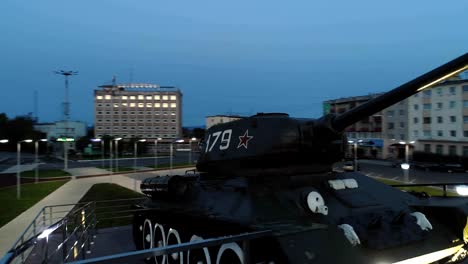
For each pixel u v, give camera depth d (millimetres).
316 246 5215
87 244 12898
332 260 5074
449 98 63500
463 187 9844
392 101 6730
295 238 5246
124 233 14891
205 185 8484
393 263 5785
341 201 7367
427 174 47688
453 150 62969
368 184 8484
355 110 7266
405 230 6539
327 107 89500
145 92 124812
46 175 51594
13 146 110188
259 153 8352
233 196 7258
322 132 8031
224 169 9484
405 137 72312
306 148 8273
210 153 9852
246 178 7473
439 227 7145
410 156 68125
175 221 8992
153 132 125062
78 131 116188
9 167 66938
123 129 125062
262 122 8641
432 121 66625
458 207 7207
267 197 6918
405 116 72312
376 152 75562
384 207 7449
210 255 7371
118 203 25562
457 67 6008
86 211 17438
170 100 124875
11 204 26719
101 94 124250
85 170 59062
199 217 7328
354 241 5812
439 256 6562
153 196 10547
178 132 125250
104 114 124625
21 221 20234
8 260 4812
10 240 16328
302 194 6938
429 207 7453
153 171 56531
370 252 5891
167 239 9500
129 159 85562
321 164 8945
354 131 84062
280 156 8227
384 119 76875
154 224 10484
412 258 6031
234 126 9469
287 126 8289
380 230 6367
